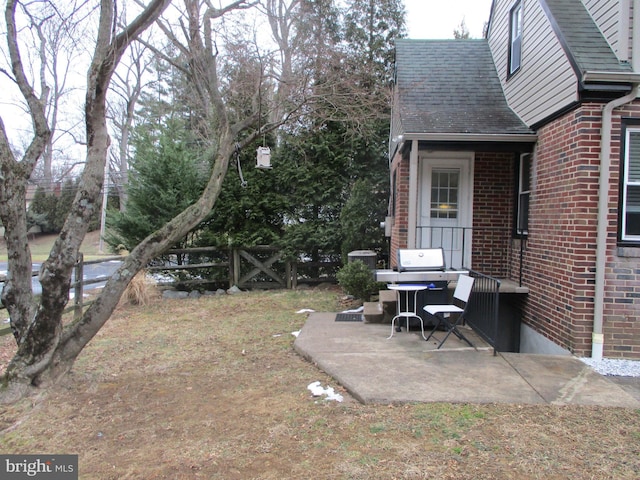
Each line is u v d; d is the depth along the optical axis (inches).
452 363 190.1
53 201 1253.1
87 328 177.9
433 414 141.5
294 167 436.1
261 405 154.9
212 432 135.9
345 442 126.1
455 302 257.1
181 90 666.8
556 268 227.1
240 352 222.1
